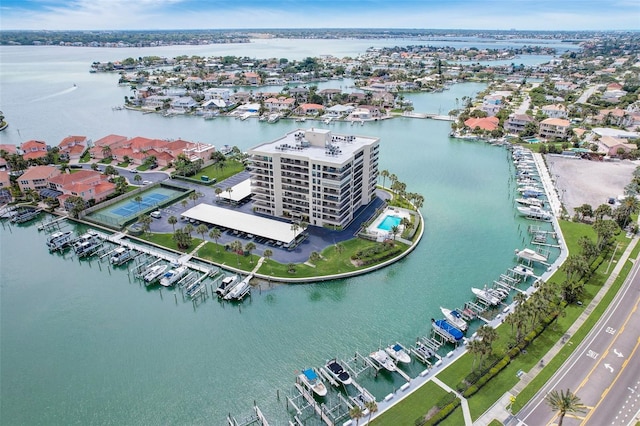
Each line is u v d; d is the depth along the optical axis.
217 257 137.25
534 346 99.19
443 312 111.38
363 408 83.94
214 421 83.94
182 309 117.06
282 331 107.94
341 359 98.81
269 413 85.38
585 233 152.12
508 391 86.75
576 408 80.06
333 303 118.06
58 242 148.38
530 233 155.00
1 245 151.88
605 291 119.38
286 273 128.25
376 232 151.25
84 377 94.56
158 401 88.38
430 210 175.25
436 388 88.25
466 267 134.88
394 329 108.62
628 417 80.50
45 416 85.56
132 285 128.75
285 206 160.50
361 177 167.12
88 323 111.94
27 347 103.69
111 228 158.88
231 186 195.00
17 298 122.50
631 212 158.88
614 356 95.69
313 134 163.50
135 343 104.44
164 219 164.50
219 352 101.31
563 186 198.50
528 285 124.75
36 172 192.12
